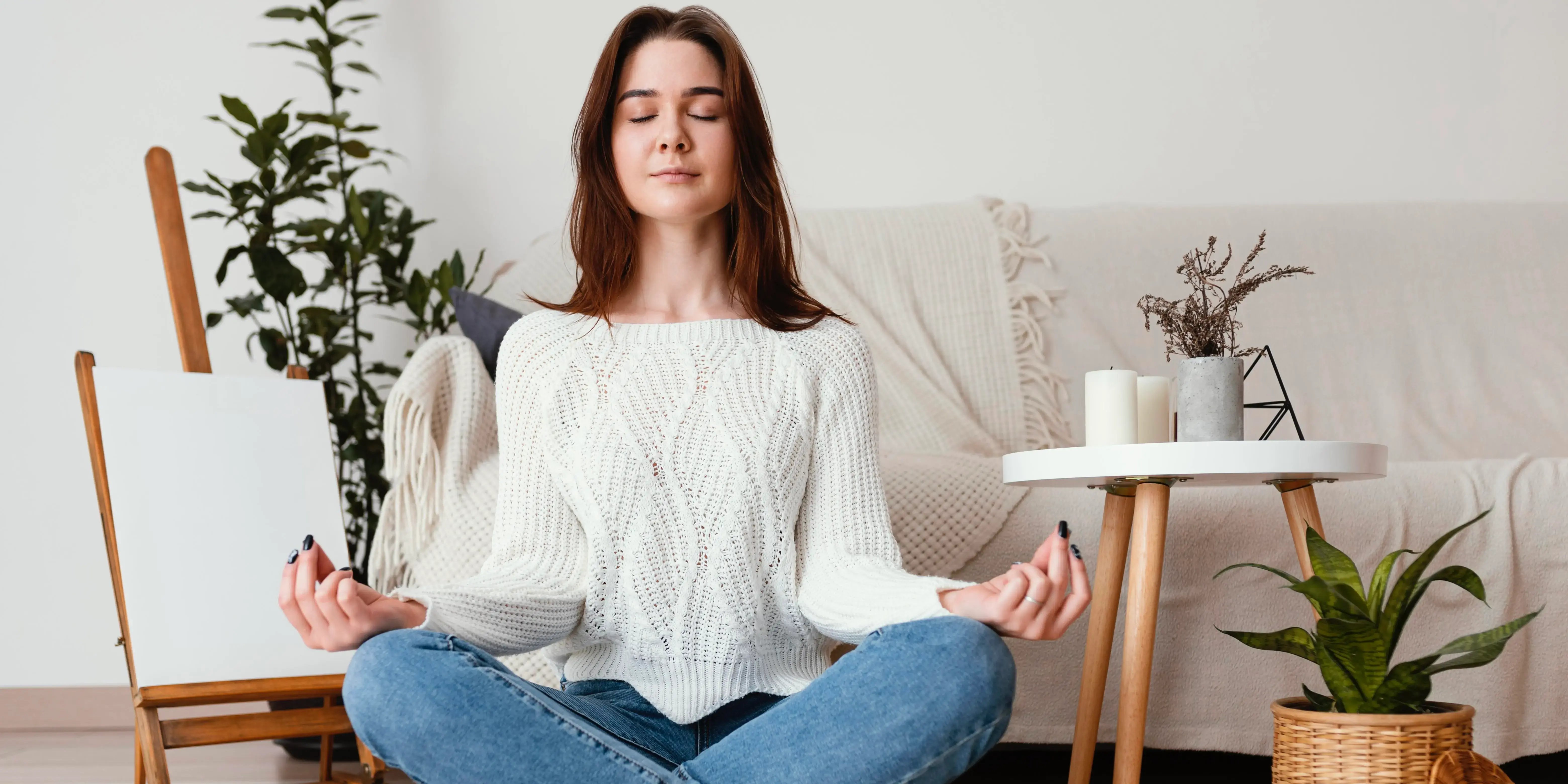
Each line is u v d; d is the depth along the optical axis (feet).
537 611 3.37
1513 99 9.14
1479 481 5.51
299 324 7.67
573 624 3.57
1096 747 6.18
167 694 4.77
